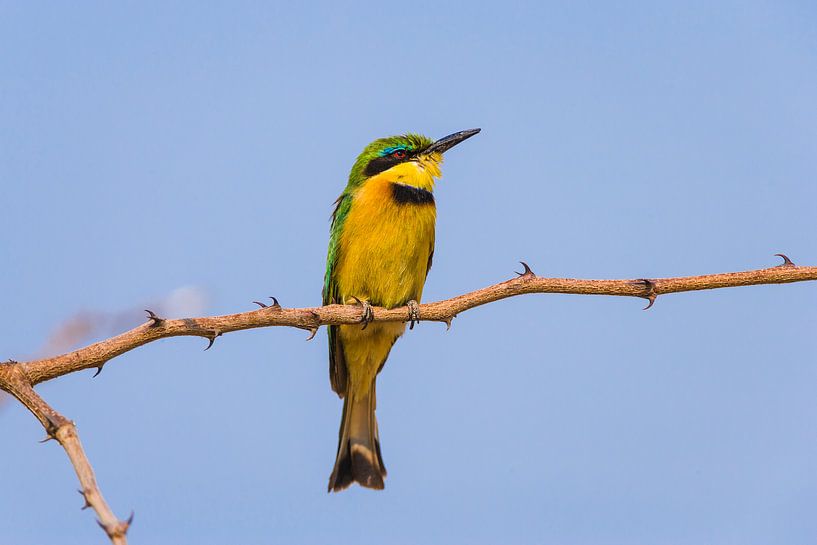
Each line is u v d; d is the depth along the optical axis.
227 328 8.00
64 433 6.00
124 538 4.88
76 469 5.77
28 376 6.85
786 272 8.62
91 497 5.19
